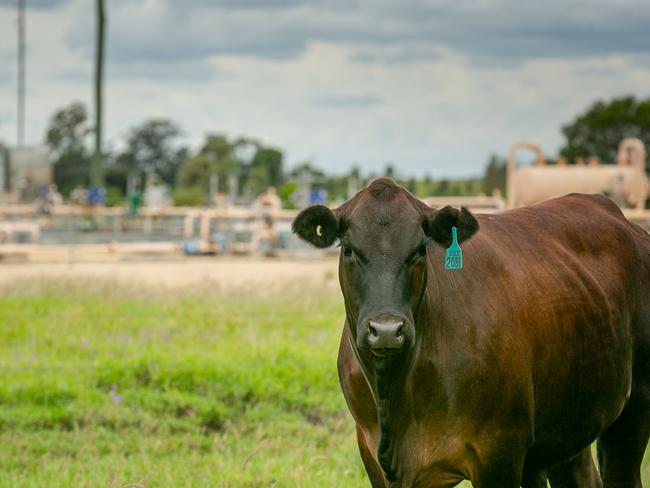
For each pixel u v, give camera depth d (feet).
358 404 24.41
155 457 37.52
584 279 26.27
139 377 46.75
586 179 107.45
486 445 23.57
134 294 72.49
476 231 22.38
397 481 23.66
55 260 102.22
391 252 21.77
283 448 38.24
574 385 25.43
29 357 50.55
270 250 109.19
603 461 28.84
